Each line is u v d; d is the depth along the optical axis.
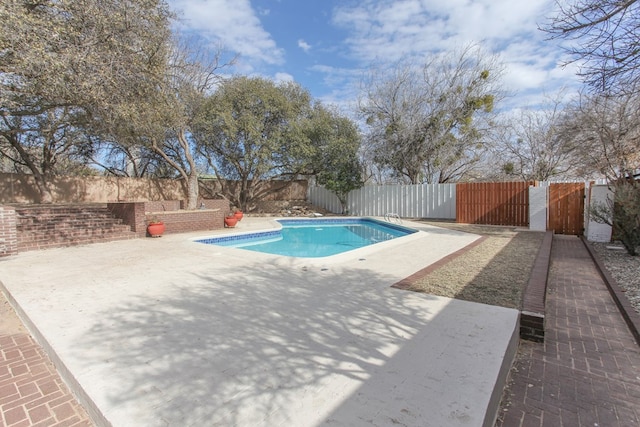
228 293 4.34
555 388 2.50
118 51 6.90
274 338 2.99
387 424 1.85
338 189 18.59
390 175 20.17
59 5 6.15
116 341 2.95
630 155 8.92
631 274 5.48
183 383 2.29
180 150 17.86
